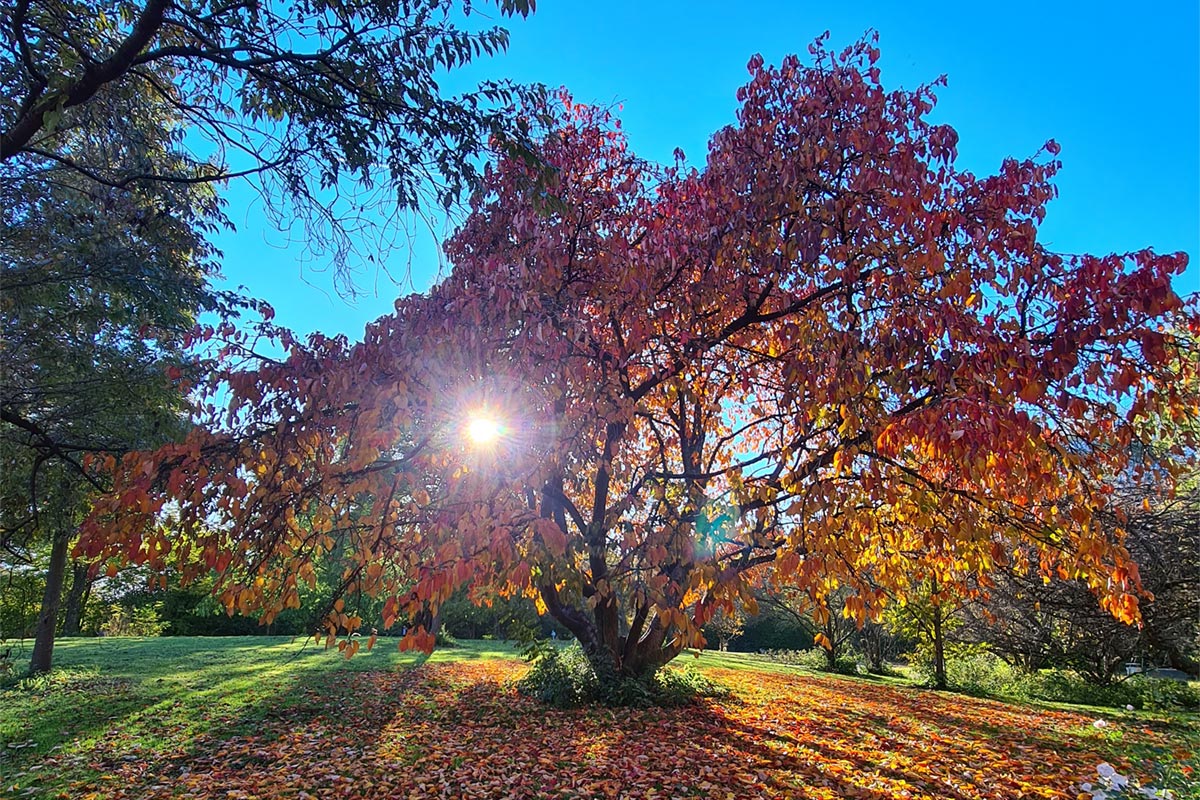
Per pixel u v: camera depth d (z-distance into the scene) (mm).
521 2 4504
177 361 8797
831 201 4730
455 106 4969
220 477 4051
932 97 5301
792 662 22672
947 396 3693
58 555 13734
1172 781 5078
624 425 5121
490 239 7316
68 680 12516
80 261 7609
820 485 3990
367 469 4383
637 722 8914
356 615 4410
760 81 5570
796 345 5051
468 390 3986
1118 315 3631
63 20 5133
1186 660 13664
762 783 6309
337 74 5027
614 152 7664
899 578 6090
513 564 3752
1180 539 11867
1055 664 16016
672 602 4012
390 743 8078
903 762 7168
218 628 28500
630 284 5016
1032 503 4676
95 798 6270
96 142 7059
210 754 7770
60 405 8273
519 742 7957
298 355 4309
